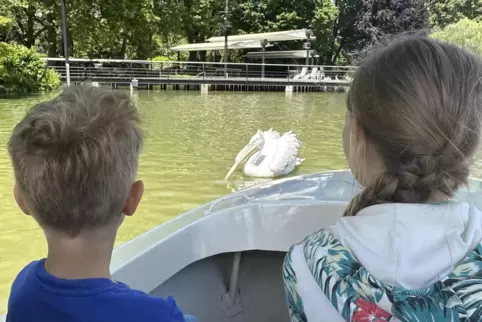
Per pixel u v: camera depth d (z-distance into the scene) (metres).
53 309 0.87
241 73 33.91
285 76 34.50
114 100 0.97
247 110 18.97
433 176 0.85
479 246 0.84
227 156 9.98
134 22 30.03
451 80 0.83
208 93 27.38
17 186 0.92
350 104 0.92
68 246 0.91
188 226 1.72
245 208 1.81
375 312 0.80
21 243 5.11
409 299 0.79
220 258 1.90
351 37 40.88
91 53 35.03
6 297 4.06
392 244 0.82
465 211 0.89
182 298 1.77
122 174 0.92
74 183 0.87
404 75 0.84
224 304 1.88
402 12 37.12
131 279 1.50
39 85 22.50
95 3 28.44
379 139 0.87
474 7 37.06
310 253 0.90
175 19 33.56
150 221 5.94
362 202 0.92
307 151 10.80
